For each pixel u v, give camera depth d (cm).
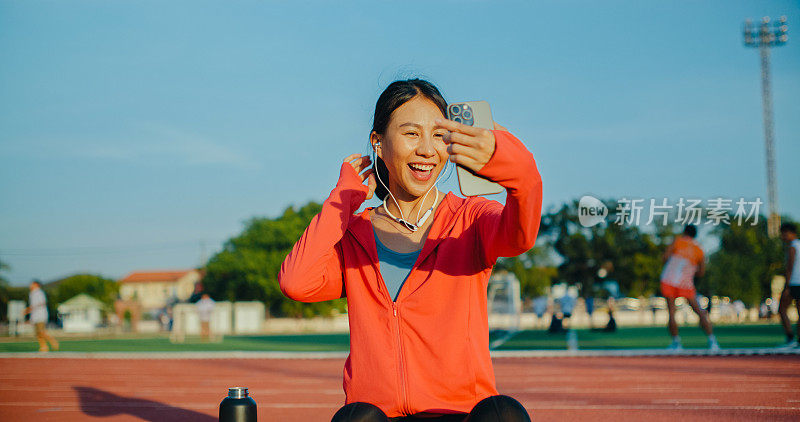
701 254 1083
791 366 873
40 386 848
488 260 199
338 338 2556
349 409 182
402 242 216
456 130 158
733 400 600
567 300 2203
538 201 166
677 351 1083
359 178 226
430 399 193
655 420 508
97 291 8275
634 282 4069
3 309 6688
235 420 248
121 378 951
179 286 9738
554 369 919
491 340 1742
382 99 216
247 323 4162
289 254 211
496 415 175
